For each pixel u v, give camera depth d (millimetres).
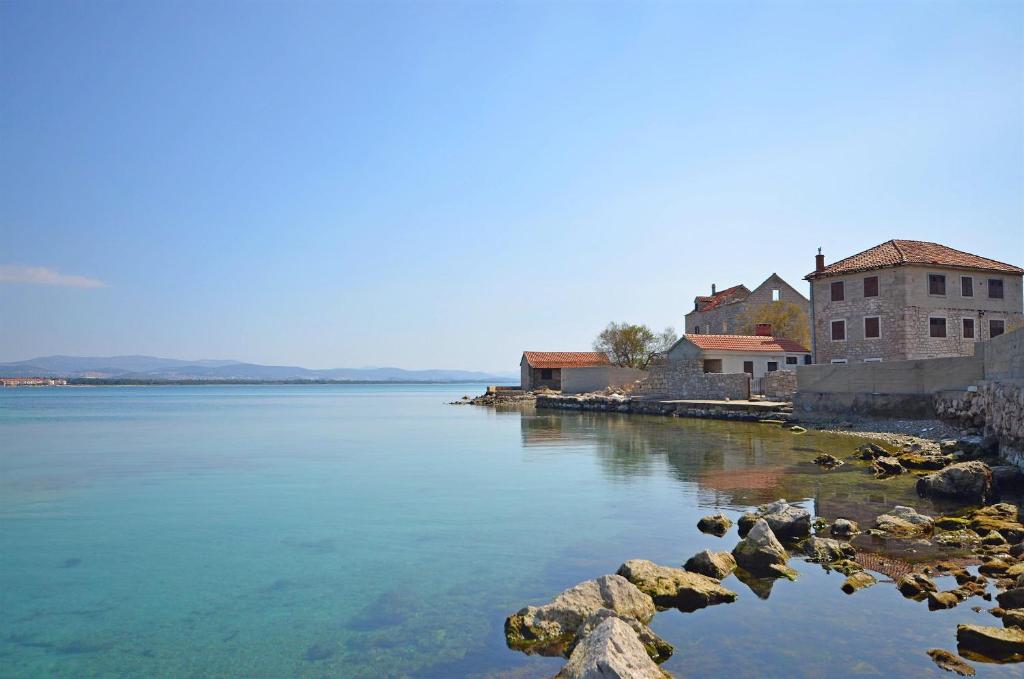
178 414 79750
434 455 33719
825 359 53000
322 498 21922
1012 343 25500
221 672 9391
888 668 8742
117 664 9727
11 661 9883
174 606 12078
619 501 19875
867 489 20641
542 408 79500
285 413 81375
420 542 15930
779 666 8844
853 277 51062
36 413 82000
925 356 47844
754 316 72375
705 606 10953
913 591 11328
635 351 93125
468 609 11500
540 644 9828
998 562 12391
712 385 57812
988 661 8883
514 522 17641
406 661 9523
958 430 30672
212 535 17188
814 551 13547
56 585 13359
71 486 25109
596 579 11000
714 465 26406
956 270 49281
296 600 12250
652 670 7930
